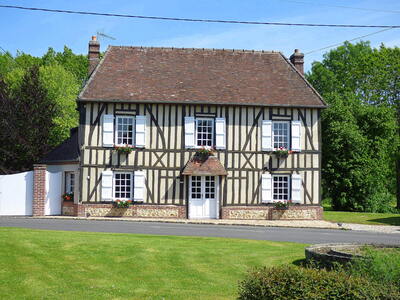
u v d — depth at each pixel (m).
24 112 24.72
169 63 21.83
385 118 27.58
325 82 37.03
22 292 7.33
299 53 23.14
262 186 20.31
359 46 38.44
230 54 22.86
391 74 32.75
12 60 40.50
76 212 19.45
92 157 19.64
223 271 8.79
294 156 20.70
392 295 5.33
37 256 9.30
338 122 26.30
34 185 19.23
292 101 20.70
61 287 7.62
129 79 20.58
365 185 26.42
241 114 20.45
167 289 7.64
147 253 9.93
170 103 19.88
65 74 32.66
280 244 12.05
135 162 19.86
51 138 30.12
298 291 5.75
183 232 14.58
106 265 8.96
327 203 37.66
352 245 9.66
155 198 19.88
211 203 20.22
